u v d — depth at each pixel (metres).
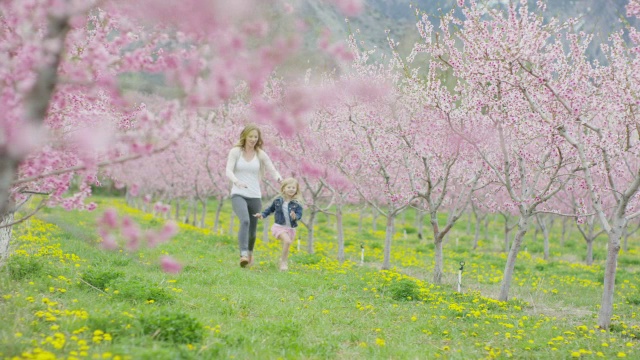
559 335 7.01
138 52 4.03
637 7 7.09
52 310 5.65
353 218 43.59
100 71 4.45
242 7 3.78
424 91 10.52
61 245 11.98
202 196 31.22
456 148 10.84
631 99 7.86
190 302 7.15
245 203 10.71
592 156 9.58
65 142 4.43
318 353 5.44
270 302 7.66
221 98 4.06
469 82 9.11
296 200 11.59
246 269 10.97
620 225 7.86
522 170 10.02
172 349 4.77
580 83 9.24
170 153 27.22
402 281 9.49
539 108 8.65
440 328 7.00
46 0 3.78
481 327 7.19
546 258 21.53
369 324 7.00
